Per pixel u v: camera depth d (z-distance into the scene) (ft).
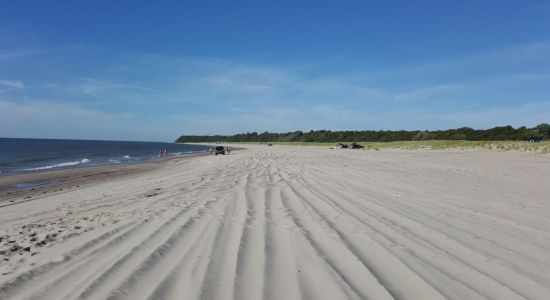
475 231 18.53
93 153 237.04
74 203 35.17
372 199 28.32
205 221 21.25
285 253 15.16
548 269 13.23
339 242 16.65
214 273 12.87
